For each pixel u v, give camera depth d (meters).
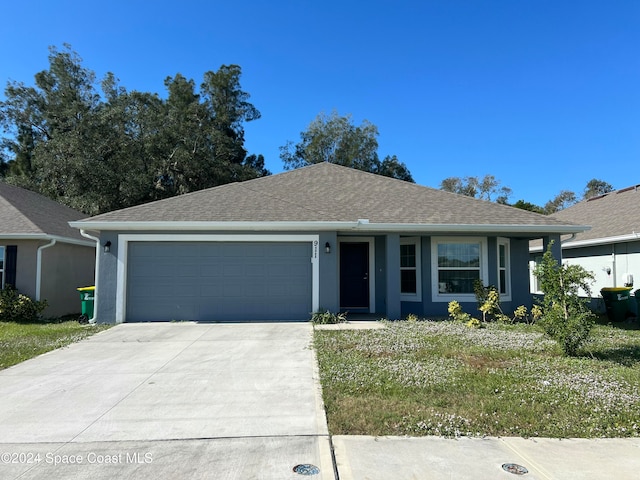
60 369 6.65
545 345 8.15
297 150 45.38
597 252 15.18
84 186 24.78
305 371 6.49
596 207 18.62
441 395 5.28
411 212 12.45
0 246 13.02
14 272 12.93
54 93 32.84
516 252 13.47
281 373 6.39
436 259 12.66
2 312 12.05
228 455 3.77
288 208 12.18
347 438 4.11
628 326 11.53
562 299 7.37
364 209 12.57
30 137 33.47
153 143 29.28
